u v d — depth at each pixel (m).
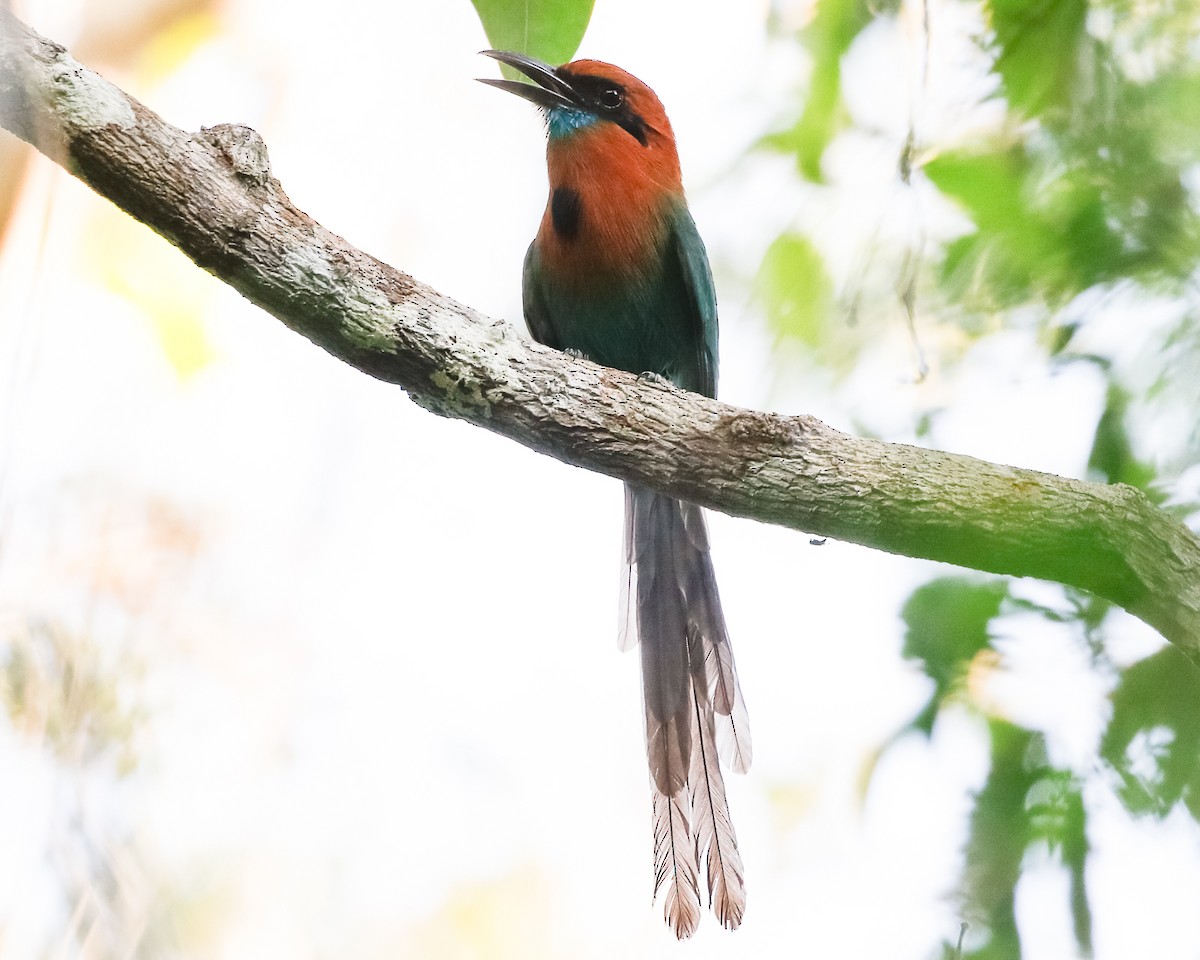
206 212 8.23
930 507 8.27
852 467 8.45
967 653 9.38
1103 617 9.15
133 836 10.91
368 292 8.59
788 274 11.63
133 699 11.78
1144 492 9.05
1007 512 8.19
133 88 18.27
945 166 10.45
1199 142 9.79
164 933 10.89
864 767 9.81
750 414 8.66
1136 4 10.03
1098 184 9.91
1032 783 9.05
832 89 11.53
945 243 10.72
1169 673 8.86
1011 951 8.89
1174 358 9.33
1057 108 10.20
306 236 8.49
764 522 8.82
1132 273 9.70
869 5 11.20
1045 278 10.09
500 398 8.73
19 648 11.23
